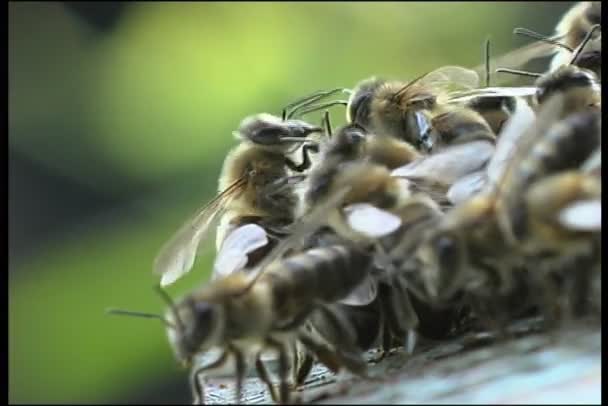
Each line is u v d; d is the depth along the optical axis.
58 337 0.43
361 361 0.35
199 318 0.34
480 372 0.34
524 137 0.34
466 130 0.35
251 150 0.37
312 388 0.35
